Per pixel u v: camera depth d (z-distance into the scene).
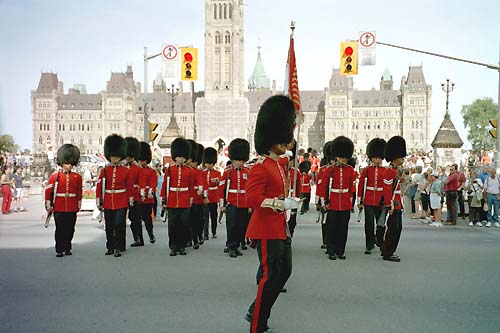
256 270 11.95
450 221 21.89
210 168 17.97
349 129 162.88
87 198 23.70
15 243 15.68
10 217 23.31
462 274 11.56
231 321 8.07
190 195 14.38
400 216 13.39
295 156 10.87
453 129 36.94
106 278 11.02
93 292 9.81
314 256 13.97
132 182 14.52
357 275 11.47
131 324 7.91
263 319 7.38
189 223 15.02
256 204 7.38
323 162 19.56
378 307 8.89
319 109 168.88
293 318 8.27
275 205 7.28
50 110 168.38
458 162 36.62
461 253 14.35
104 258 13.43
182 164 14.48
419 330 7.70
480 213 22.17
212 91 146.12
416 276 11.36
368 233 14.45
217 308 8.77
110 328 7.73
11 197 25.23
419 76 159.25
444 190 22.02
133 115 171.62
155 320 8.11
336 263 12.92
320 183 14.21
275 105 7.96
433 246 15.62
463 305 9.02
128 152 15.80
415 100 158.00
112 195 13.91
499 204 23.09
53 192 13.52
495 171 21.09
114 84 166.38
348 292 9.92
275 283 7.43
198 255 14.10
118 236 13.88
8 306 8.86
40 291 9.87
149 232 16.23
